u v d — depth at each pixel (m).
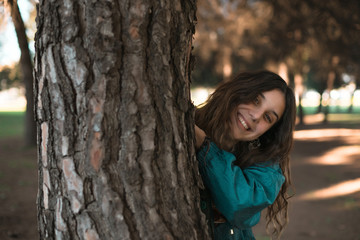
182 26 1.27
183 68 1.29
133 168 1.19
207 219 1.46
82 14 1.16
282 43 12.47
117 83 1.17
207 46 24.03
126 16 1.17
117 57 1.16
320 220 6.30
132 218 1.20
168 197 1.24
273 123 1.69
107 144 1.18
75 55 1.17
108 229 1.19
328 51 12.16
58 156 1.22
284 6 11.55
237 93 1.65
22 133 22.64
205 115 1.77
